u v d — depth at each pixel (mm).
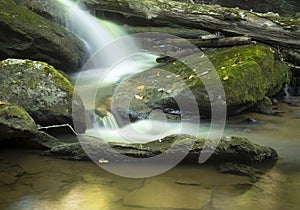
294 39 8703
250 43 8945
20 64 7434
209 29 9188
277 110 8477
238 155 6723
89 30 9898
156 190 6355
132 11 9422
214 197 6270
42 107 7238
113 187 6398
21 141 6973
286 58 9625
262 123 7926
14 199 6238
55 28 8961
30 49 8594
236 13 8906
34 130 6926
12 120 6855
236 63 8367
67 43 8953
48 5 9547
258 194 6316
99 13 10094
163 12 9242
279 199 6254
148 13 9312
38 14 9445
